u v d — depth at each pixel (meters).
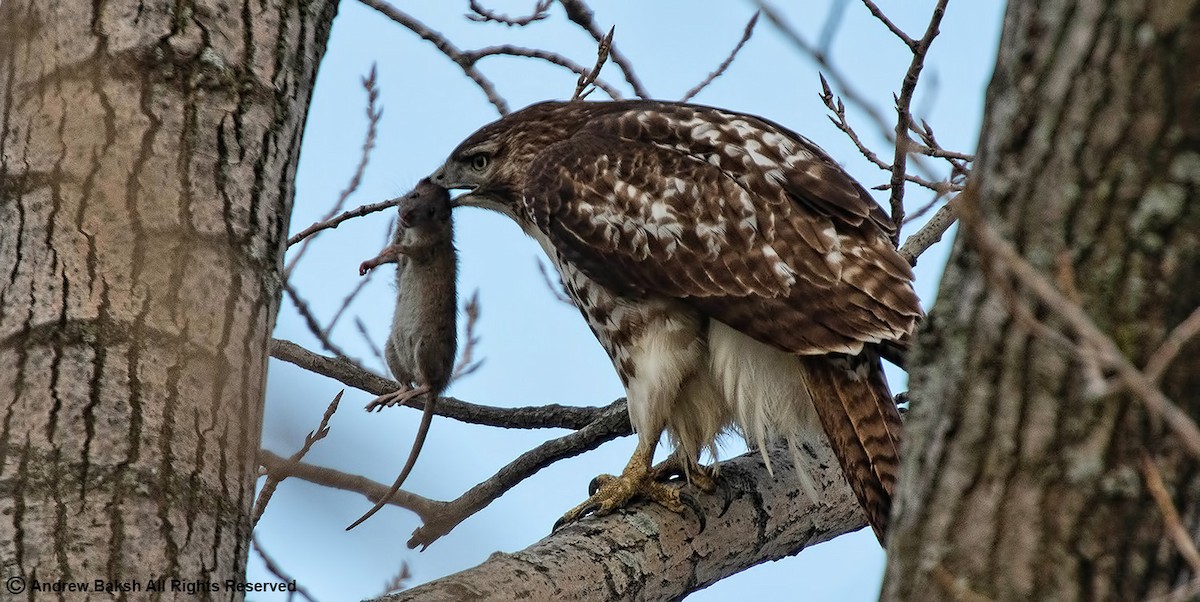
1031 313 5.18
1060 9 5.18
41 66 6.96
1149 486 5.04
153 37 7.05
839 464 10.45
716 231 11.00
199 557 6.48
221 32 7.25
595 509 10.54
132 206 6.78
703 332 11.16
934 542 5.44
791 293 10.61
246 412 6.88
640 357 11.27
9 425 6.45
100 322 6.60
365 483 10.40
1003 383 5.30
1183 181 5.00
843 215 10.81
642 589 9.30
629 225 11.34
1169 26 4.94
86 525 6.32
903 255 11.38
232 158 7.11
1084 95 5.10
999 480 5.32
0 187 6.86
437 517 11.20
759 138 11.40
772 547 10.41
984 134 5.44
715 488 10.24
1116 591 5.16
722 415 11.26
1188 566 5.14
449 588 8.13
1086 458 5.17
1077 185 5.12
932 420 5.59
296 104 7.52
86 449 6.43
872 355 10.44
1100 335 4.68
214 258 6.89
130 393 6.55
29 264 6.68
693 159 11.41
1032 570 5.24
